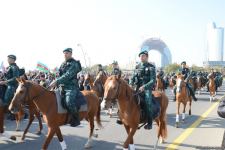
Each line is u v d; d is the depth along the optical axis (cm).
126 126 883
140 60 911
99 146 1008
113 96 802
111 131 1234
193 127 1332
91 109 989
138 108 853
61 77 860
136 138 1106
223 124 1408
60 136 898
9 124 1384
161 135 1013
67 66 879
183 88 1383
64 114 869
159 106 939
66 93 872
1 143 1041
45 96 848
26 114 1528
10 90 1026
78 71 885
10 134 1094
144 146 1004
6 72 1040
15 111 827
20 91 823
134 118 841
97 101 1012
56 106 850
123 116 844
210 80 2447
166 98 1006
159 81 2311
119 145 1023
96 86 1426
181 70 1638
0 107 1035
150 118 880
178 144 1033
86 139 1103
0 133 1067
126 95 829
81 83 1858
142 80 891
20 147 993
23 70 1118
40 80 1894
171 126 1353
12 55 1044
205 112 1791
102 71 1464
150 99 875
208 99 2609
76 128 1288
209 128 1313
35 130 1246
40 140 1086
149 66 895
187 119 1545
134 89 894
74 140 1087
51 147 991
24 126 1331
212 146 1007
